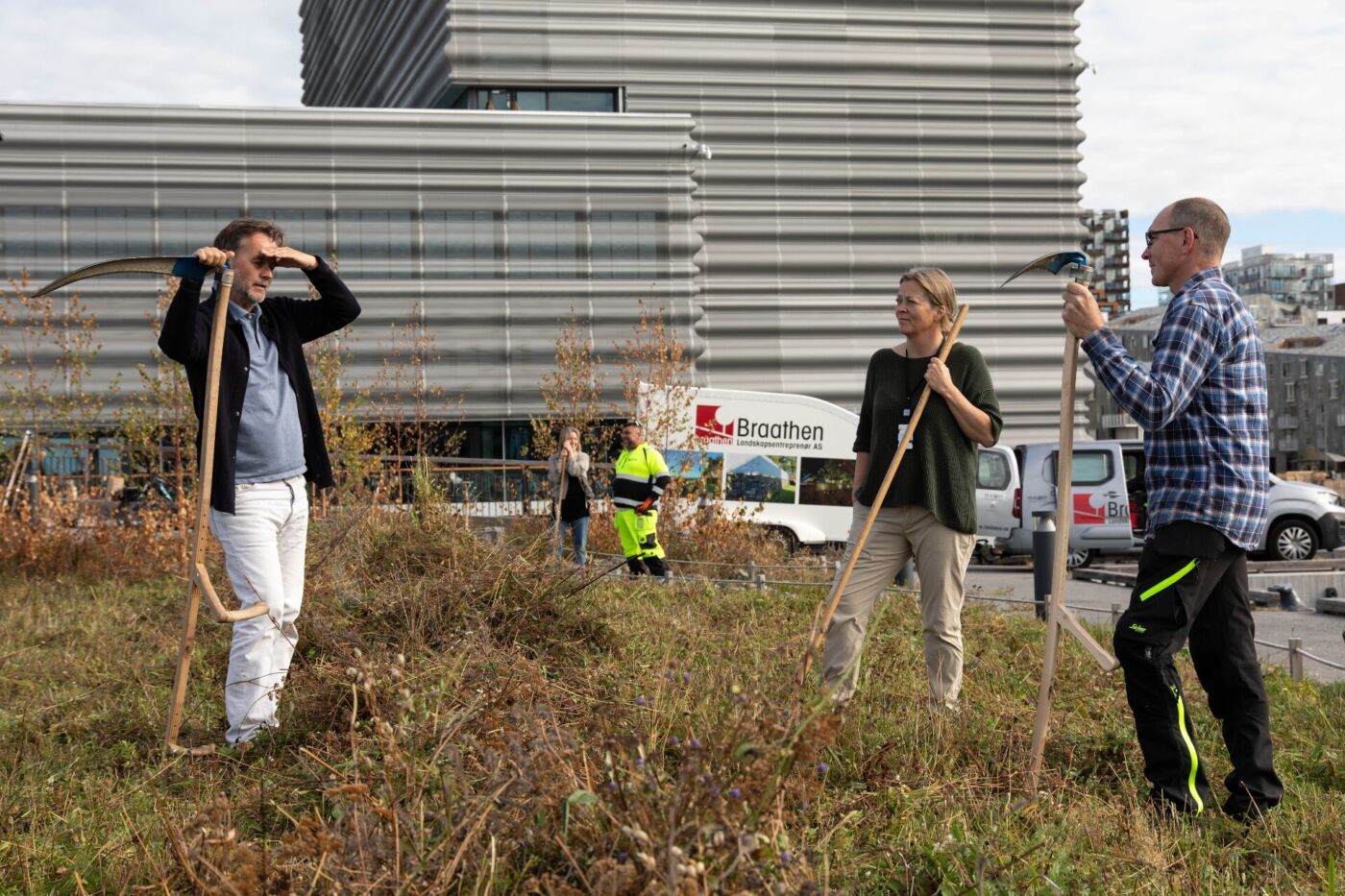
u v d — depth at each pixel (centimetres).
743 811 258
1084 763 462
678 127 3678
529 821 277
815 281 4000
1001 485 1992
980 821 365
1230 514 405
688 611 845
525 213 3562
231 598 802
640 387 1867
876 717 471
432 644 590
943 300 542
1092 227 12681
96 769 441
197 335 474
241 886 263
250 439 489
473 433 3541
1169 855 351
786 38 4084
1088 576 1650
